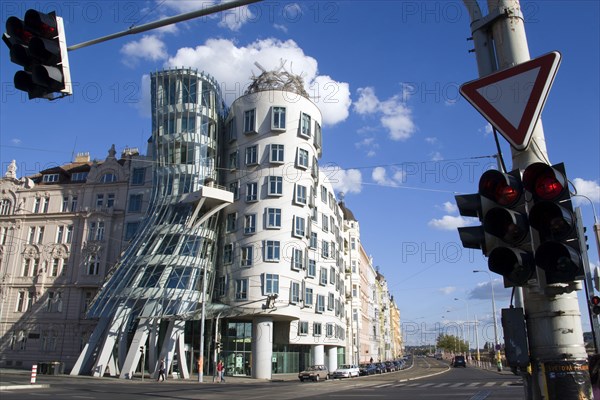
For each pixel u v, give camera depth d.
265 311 44.88
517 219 4.27
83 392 23.72
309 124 51.75
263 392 25.94
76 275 53.62
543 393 4.06
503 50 4.76
